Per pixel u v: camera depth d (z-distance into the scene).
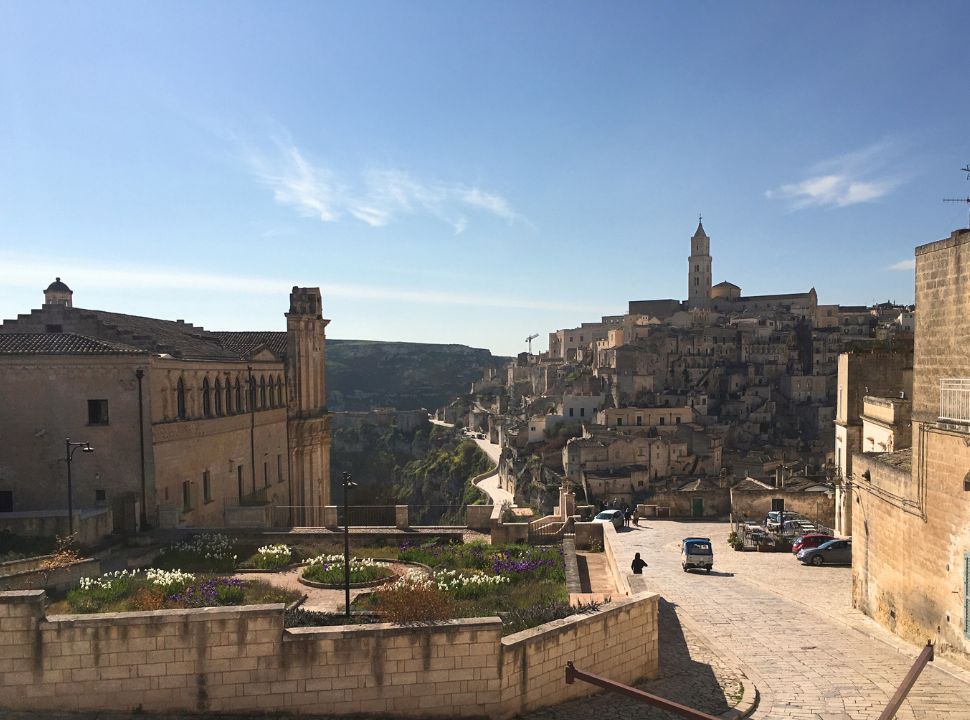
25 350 37.97
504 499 139.88
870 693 17.06
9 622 13.69
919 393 23.00
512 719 14.70
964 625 19.50
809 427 165.38
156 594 23.03
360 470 192.88
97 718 13.55
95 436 38.03
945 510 20.61
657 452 134.12
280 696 14.05
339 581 27.41
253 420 52.53
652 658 17.89
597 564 33.94
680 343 180.38
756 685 17.69
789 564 38.97
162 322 53.88
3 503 37.88
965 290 20.66
